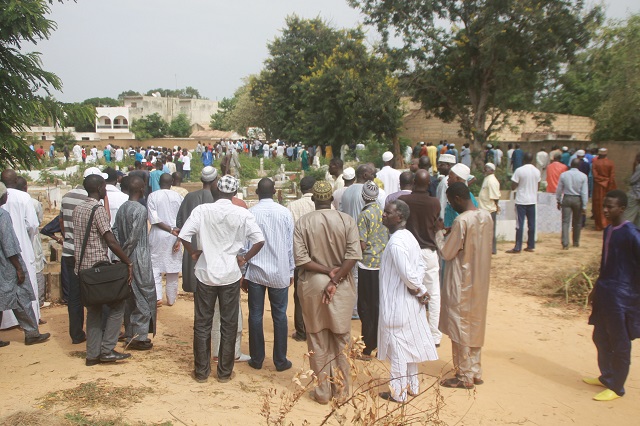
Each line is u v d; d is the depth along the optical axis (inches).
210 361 213.9
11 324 263.6
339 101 1148.5
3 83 342.3
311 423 178.5
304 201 285.7
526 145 1039.0
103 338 221.0
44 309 311.7
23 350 239.6
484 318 212.2
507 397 208.4
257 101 1921.8
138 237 235.3
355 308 303.1
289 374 225.3
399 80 1057.5
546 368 237.9
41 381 198.5
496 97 975.6
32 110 350.0
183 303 332.8
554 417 194.1
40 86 360.8
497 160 923.4
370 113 1108.5
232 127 2952.8
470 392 211.0
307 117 1310.3
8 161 368.2
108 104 4419.3
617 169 753.0
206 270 203.6
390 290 198.2
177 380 206.8
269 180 226.4
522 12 865.5
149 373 211.9
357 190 285.4
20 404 175.9
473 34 936.9
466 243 206.8
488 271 210.8
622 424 190.1
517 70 935.0
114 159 1571.1
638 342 267.6
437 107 1075.3
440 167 334.0
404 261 191.8
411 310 196.4
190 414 177.0
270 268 219.0
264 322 299.0
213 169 278.7
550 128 1117.1
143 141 2544.3
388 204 199.5
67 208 251.9
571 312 312.0
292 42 1748.3
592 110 1087.6
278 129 1856.5
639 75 736.3
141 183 243.3
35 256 288.4
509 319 301.3
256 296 224.1
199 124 3772.1
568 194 451.8
